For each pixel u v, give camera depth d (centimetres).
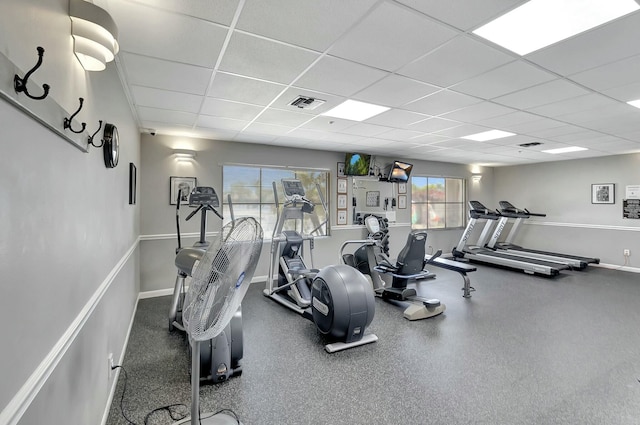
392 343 309
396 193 707
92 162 164
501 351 291
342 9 170
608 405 212
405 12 173
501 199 849
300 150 584
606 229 657
